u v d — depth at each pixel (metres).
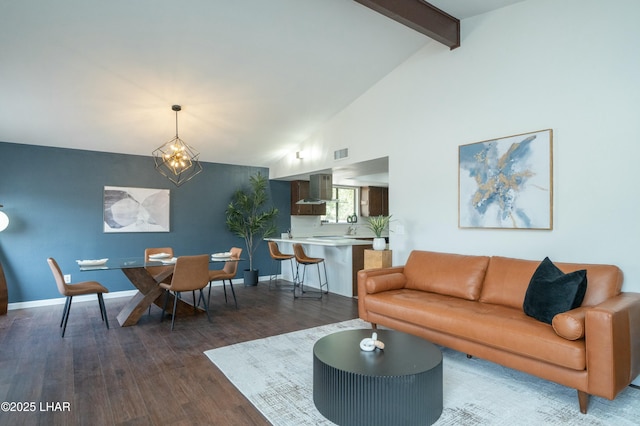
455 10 3.71
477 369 2.99
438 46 4.21
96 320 4.55
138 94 4.47
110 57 3.75
